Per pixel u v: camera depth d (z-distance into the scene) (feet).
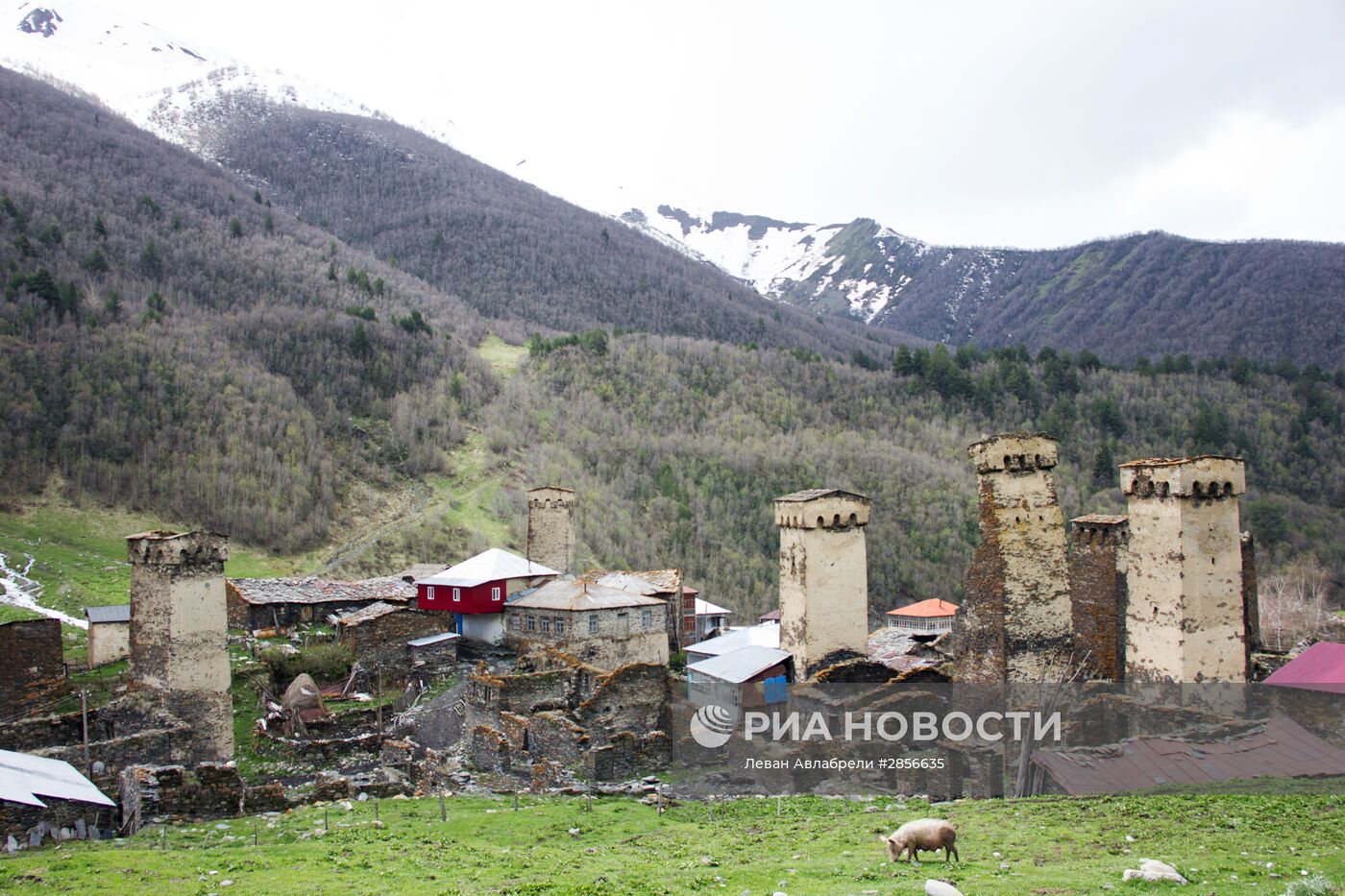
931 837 88.79
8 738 137.49
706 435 654.53
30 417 463.83
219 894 84.58
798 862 91.50
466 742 177.58
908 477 578.25
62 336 538.06
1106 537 167.73
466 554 454.40
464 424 631.56
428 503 521.65
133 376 523.70
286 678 209.67
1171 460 149.38
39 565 323.57
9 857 100.53
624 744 154.61
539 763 149.79
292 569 419.54
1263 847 92.58
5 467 426.10
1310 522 529.45
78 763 132.16
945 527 508.12
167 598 155.43
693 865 93.45
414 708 203.41
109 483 437.17
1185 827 101.91
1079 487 571.69
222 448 500.33
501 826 116.78
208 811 119.24
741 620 426.51
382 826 115.24
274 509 459.73
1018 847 95.09
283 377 606.14
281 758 164.35
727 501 556.92
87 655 214.90
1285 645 272.31
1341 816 105.29
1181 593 141.69
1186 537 142.20
